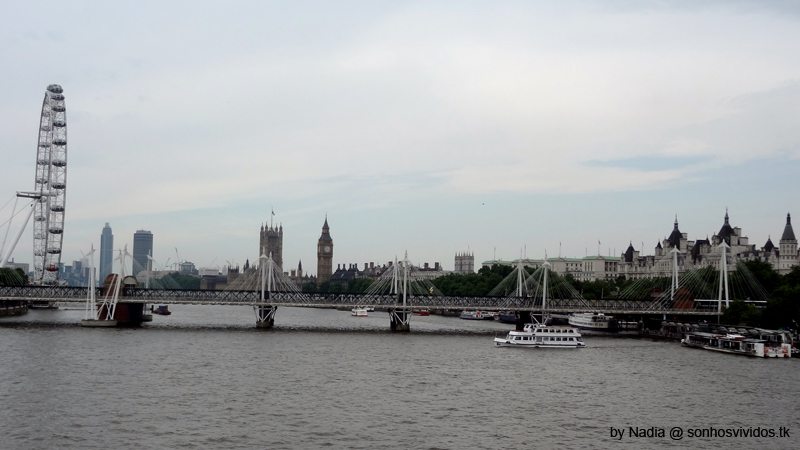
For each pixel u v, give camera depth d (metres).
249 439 83.81
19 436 83.81
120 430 86.75
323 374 125.69
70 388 109.69
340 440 84.00
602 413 99.31
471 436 86.69
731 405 105.44
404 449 81.06
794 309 178.88
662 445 84.88
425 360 145.88
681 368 139.12
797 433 90.75
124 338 176.00
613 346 179.12
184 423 90.12
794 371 135.88
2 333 181.75
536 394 111.31
